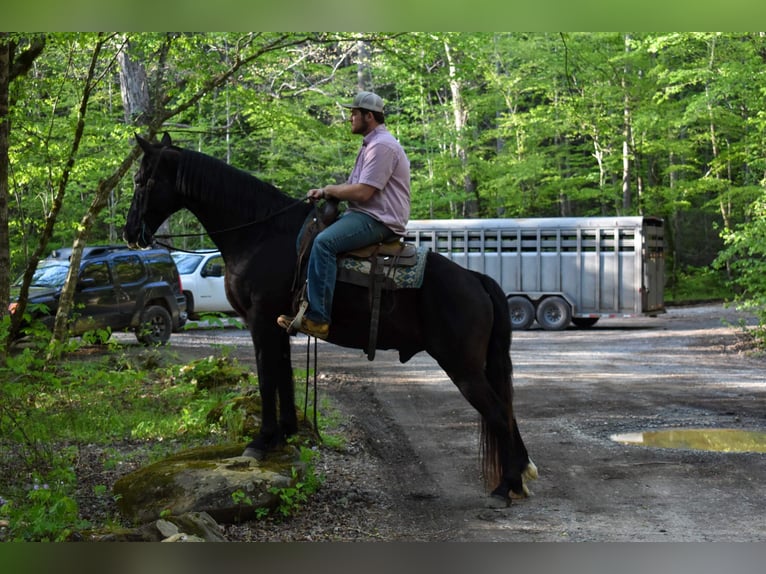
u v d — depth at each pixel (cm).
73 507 568
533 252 2609
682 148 3391
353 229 661
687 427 994
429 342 666
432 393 1272
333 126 1827
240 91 1606
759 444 898
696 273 4269
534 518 635
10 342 1132
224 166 717
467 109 3294
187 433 892
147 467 663
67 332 1388
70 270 1388
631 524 619
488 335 668
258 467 655
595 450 873
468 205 3606
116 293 1756
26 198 1673
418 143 3388
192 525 573
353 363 1675
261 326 704
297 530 600
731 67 2409
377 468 786
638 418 1050
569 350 1933
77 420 912
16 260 1762
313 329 656
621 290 2531
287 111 1722
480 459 680
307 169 3080
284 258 695
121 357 1332
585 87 3152
